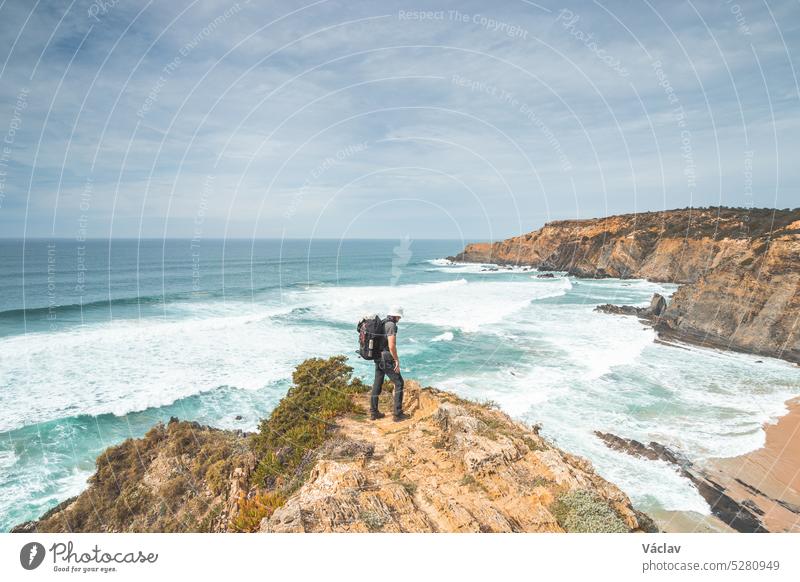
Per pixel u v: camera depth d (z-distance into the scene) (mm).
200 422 14648
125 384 17875
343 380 9211
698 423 15180
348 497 4293
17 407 15773
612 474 11922
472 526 3969
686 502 10773
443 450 5598
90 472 12078
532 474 4980
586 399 17047
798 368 22453
